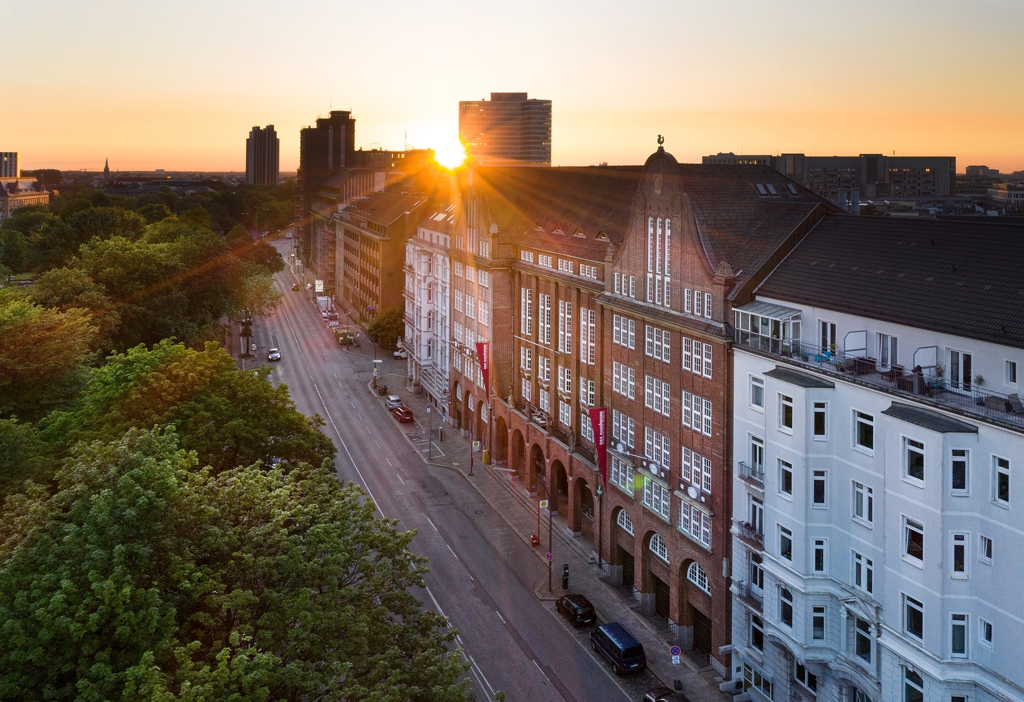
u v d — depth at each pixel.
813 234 48.97
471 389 92.25
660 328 55.22
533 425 75.88
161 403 55.34
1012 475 32.12
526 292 79.31
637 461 58.00
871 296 40.81
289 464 59.62
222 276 122.69
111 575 28.92
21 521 33.25
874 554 38.50
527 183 86.88
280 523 33.78
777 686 44.41
